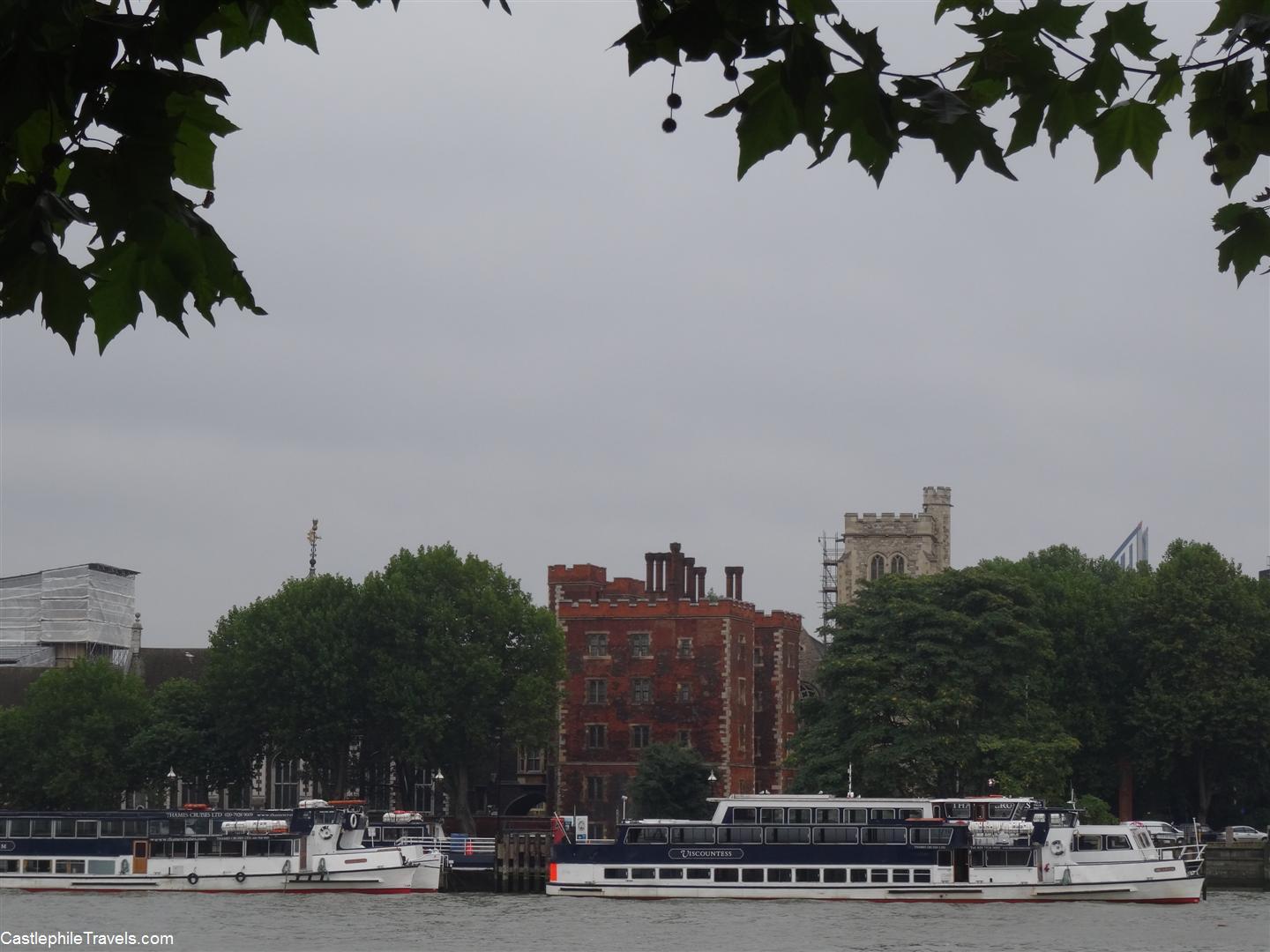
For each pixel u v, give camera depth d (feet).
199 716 467.52
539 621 463.83
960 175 25.90
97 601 605.73
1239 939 243.81
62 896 319.68
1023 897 306.76
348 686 448.65
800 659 573.33
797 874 312.91
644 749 456.04
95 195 23.65
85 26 23.44
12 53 23.11
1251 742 407.44
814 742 378.12
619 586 538.47
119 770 462.19
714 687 499.51
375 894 331.77
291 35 26.32
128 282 24.67
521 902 313.32
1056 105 29.07
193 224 24.64
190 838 331.16
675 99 25.80
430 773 515.91
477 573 465.47
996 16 28.37
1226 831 381.19
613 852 319.88
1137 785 441.27
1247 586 438.81
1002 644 372.38
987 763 362.12
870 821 312.71
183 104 24.43
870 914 285.02
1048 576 475.72
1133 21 28.19
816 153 25.75
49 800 463.42
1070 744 367.25
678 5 25.77
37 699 466.70
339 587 462.60
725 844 316.19
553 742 512.63
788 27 24.77
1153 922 270.26
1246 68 29.37
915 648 371.35
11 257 23.59
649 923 268.82
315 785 530.68
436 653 448.24
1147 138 29.81
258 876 330.13
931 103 25.67
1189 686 414.41
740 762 502.79
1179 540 479.41
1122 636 434.71
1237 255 31.91
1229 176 30.78
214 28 26.05
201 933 252.42
